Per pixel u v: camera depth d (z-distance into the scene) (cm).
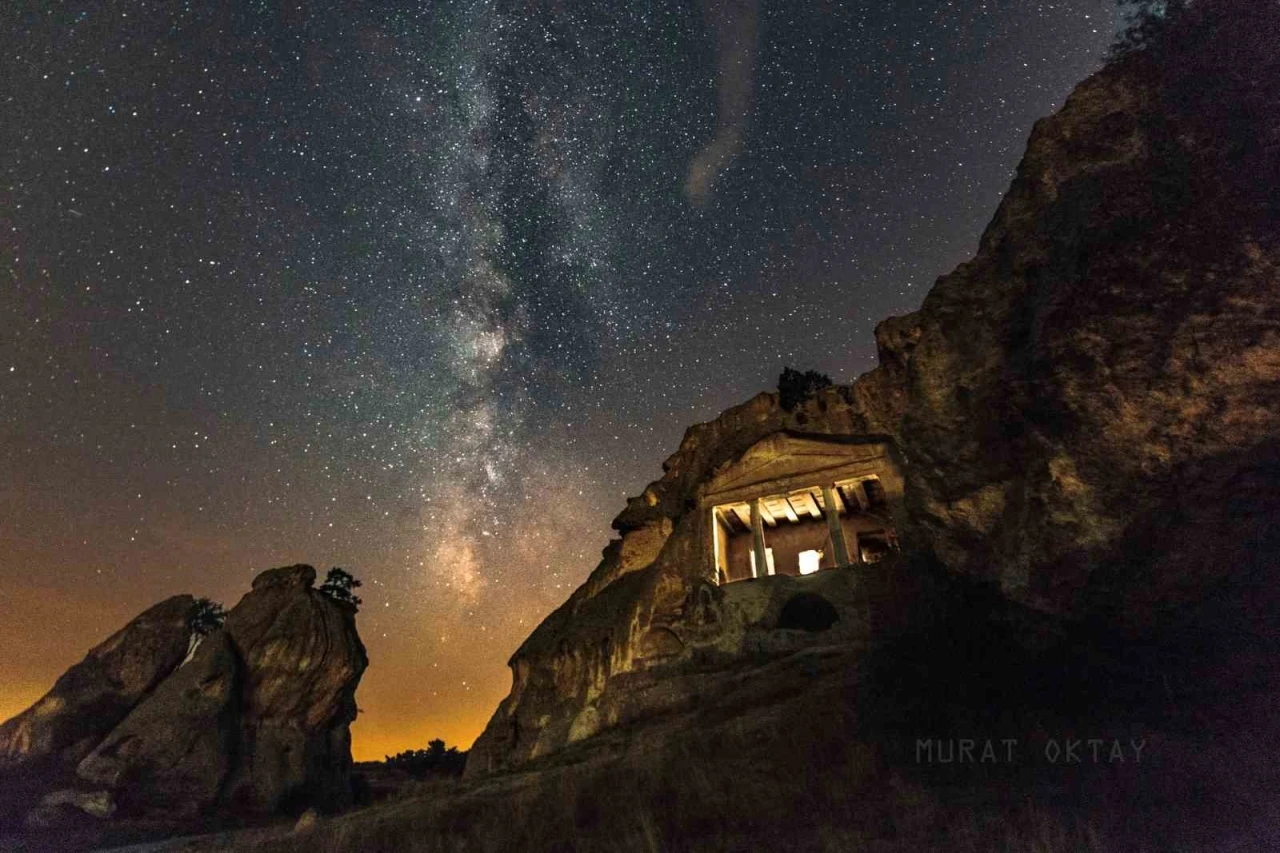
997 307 1324
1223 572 940
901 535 2588
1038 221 1278
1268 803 735
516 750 2923
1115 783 859
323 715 4772
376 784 5700
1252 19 988
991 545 1232
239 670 4612
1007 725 1092
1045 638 1114
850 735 1292
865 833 881
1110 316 1044
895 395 3083
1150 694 1005
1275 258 912
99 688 4619
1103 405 1034
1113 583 1023
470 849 1212
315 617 5016
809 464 3052
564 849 1075
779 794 1105
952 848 773
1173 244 998
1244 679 921
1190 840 697
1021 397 1175
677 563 3073
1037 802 853
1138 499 993
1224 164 974
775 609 2519
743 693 1959
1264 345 908
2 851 3130
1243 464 911
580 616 3450
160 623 5022
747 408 3822
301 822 2009
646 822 1072
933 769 1055
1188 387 959
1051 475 1088
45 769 4041
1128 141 1129
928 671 1302
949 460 1340
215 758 4075
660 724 2150
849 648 1934
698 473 3678
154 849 2381
